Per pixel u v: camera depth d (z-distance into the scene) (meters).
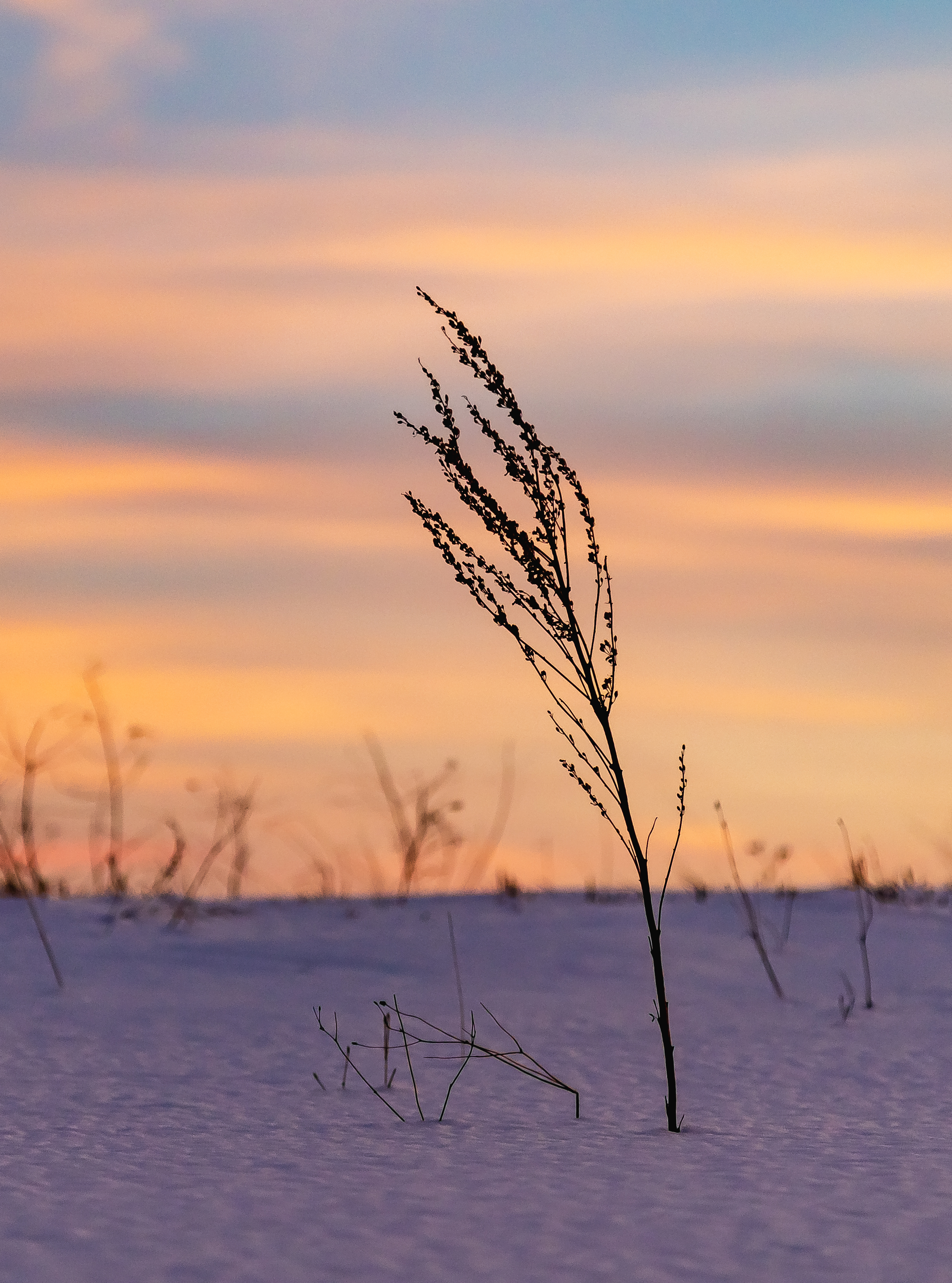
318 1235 5.79
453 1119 8.51
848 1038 11.29
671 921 16.02
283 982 13.26
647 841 8.54
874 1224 5.96
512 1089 9.55
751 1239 5.74
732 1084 9.73
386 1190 6.56
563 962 14.19
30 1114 8.42
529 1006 12.50
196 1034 11.19
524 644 8.63
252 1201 6.34
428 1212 6.15
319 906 16.83
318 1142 7.77
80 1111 8.56
